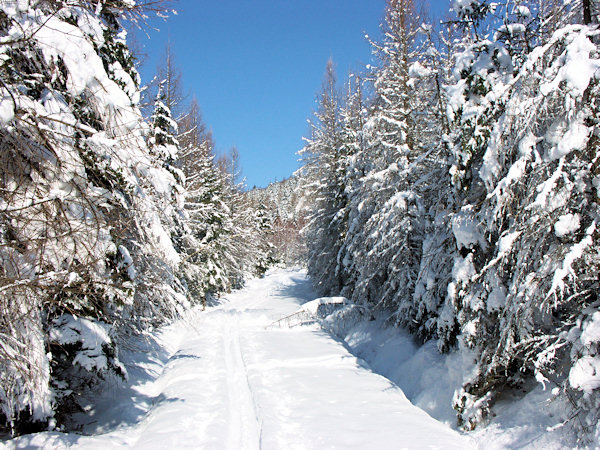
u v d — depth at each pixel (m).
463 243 7.86
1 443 5.18
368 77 14.73
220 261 28.67
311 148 25.25
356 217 17.62
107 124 6.64
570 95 5.52
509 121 6.58
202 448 6.45
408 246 12.73
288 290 32.66
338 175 23.25
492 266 7.18
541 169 6.15
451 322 8.76
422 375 9.98
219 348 14.00
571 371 5.22
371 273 15.61
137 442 6.61
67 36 5.89
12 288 4.64
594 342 5.28
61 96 6.12
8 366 5.00
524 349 6.66
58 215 5.20
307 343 14.45
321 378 10.23
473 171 8.40
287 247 65.75
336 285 24.08
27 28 5.37
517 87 6.57
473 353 7.73
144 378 10.69
